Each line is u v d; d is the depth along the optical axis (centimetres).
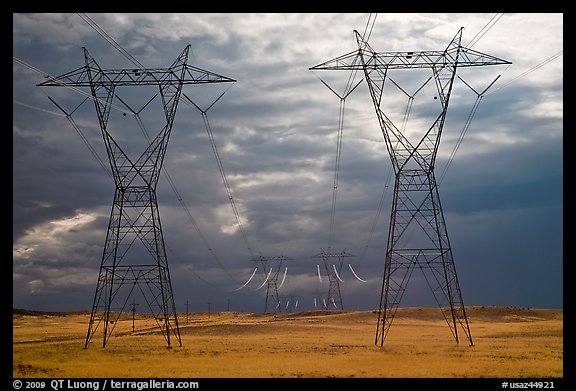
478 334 10819
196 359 6619
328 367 5806
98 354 7144
